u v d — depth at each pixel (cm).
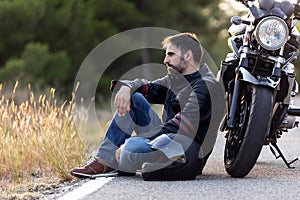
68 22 6631
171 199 1525
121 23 7744
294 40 1772
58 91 5653
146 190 1636
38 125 2283
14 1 6244
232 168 1770
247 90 1756
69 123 2453
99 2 7550
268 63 1738
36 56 6028
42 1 6438
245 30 1800
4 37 6334
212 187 1662
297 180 1773
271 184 1706
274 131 1820
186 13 9006
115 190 1648
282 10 1727
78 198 1577
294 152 2486
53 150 2114
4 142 2181
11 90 3850
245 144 1702
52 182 1888
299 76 9362
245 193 1587
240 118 1778
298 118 3853
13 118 2528
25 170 2106
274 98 1745
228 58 1808
